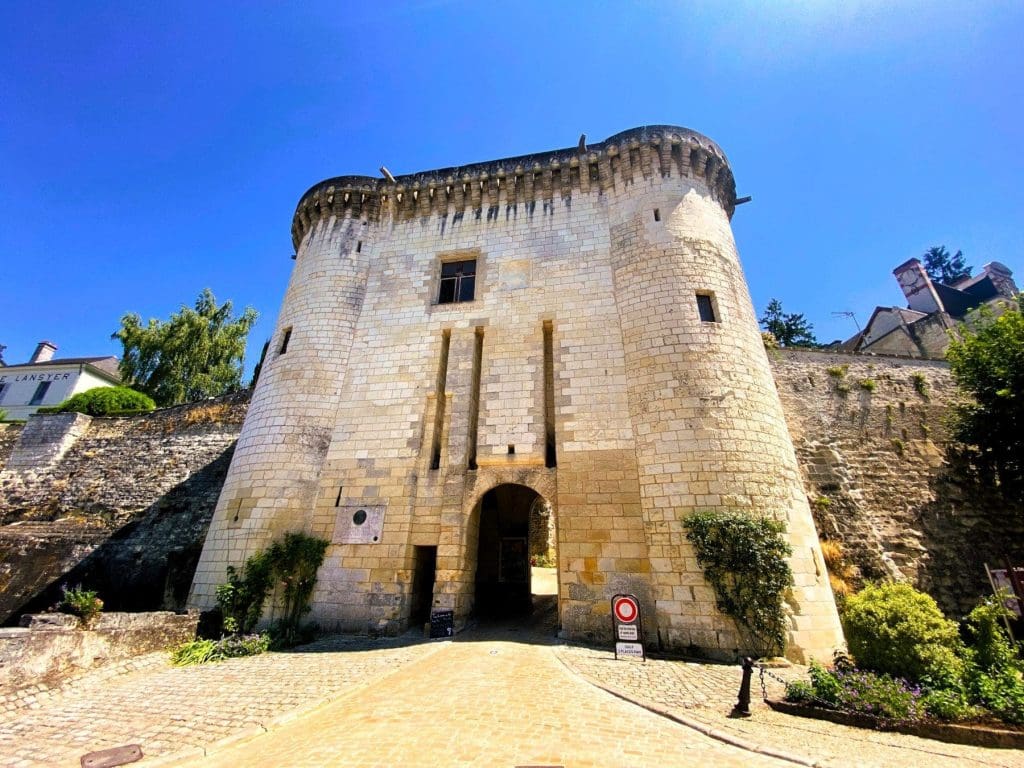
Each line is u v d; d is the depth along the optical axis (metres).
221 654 10.84
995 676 7.21
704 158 17.44
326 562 14.27
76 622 9.38
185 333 34.88
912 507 16.44
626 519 12.98
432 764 4.82
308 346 17.31
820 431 18.41
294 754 5.20
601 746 5.36
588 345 15.62
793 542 11.86
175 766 5.29
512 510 21.73
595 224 17.70
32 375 37.28
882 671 7.68
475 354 16.89
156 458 22.75
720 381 13.48
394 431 15.87
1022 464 15.10
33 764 5.45
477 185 19.48
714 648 10.77
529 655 10.19
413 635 12.99
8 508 22.16
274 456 15.43
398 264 18.97
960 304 28.58
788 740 5.87
